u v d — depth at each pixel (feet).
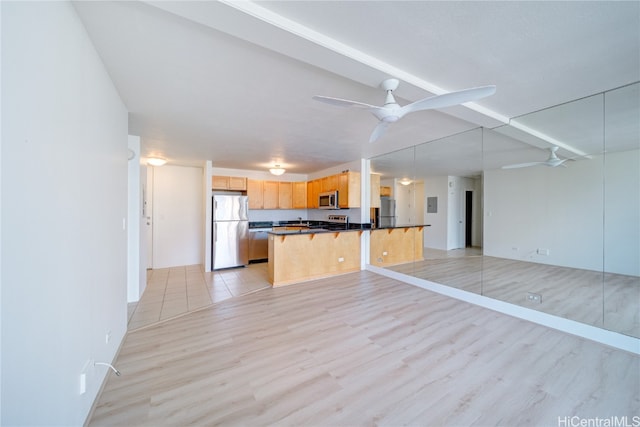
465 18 4.32
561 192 9.35
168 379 5.81
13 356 2.66
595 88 6.95
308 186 22.17
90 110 4.77
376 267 16.42
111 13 4.13
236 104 7.84
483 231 11.81
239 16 3.97
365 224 17.06
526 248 10.30
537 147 9.94
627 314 7.79
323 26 4.53
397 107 6.04
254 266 18.33
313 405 5.01
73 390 3.97
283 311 9.96
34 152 3.00
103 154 5.55
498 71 6.09
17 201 2.72
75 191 4.06
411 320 9.07
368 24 4.48
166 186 17.75
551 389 5.46
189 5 3.70
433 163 13.71
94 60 4.99
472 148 12.23
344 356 6.77
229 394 5.32
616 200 8.09
